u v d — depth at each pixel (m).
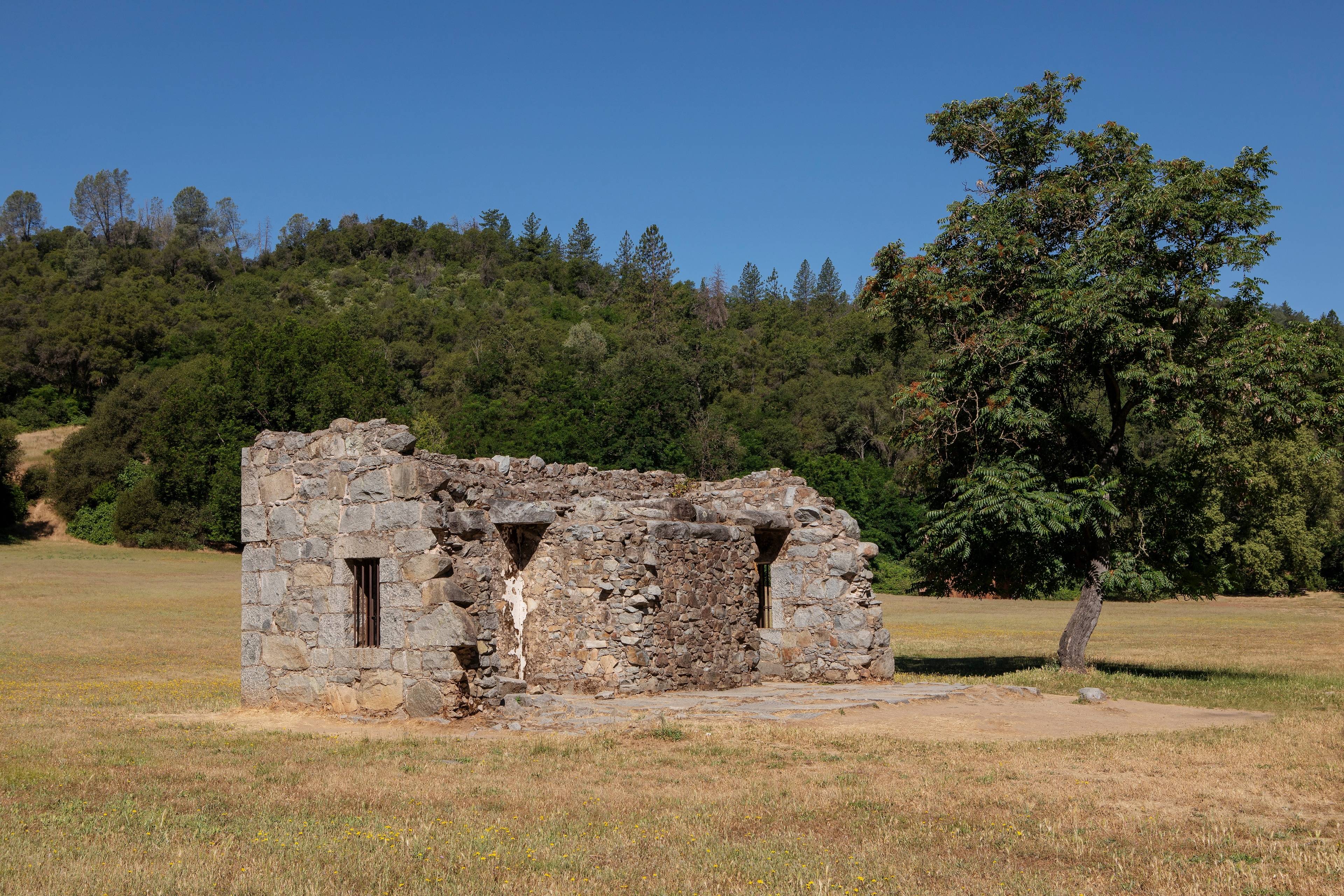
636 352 105.00
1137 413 23.58
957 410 22.42
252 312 141.62
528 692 17.02
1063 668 23.73
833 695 18.06
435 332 133.88
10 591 47.06
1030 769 11.93
